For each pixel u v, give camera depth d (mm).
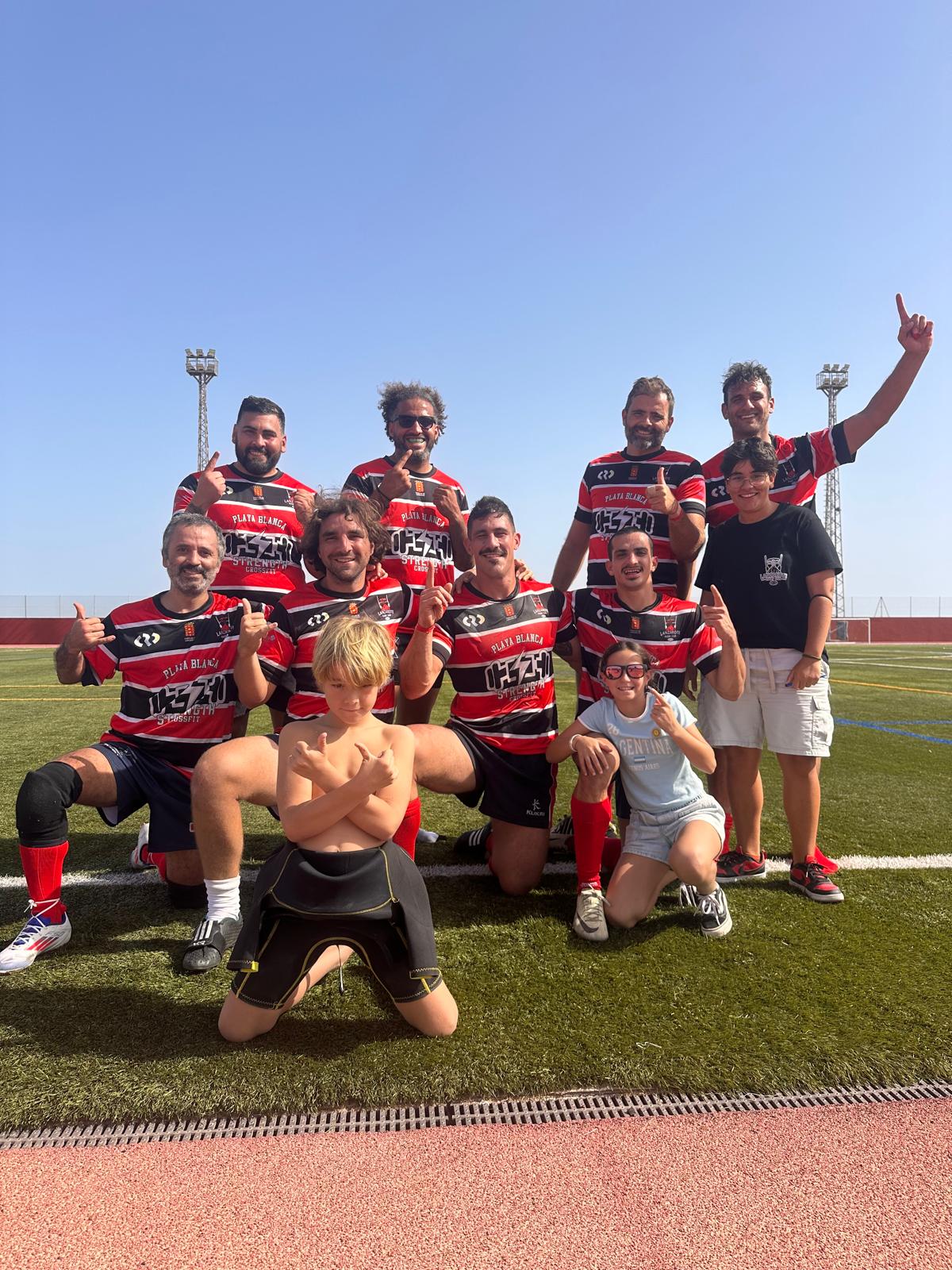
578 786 2844
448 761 3021
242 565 3988
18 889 3209
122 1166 1593
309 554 3207
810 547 3283
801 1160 1610
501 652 3197
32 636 35531
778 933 2814
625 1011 2227
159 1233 1412
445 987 2109
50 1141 1672
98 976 2457
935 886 3311
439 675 3344
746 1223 1436
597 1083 1869
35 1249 1371
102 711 8938
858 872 3488
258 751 2684
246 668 2887
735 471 3402
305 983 2178
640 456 4098
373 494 4156
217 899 2662
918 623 41031
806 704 3215
